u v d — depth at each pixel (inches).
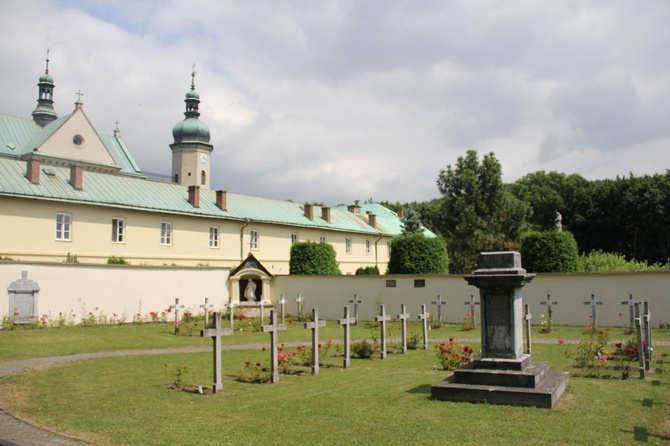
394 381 490.0
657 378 490.0
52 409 391.2
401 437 314.0
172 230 1523.1
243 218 1710.1
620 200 2706.7
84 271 1091.9
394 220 2748.5
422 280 1214.3
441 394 405.7
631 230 2677.2
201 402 416.2
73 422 353.7
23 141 1957.4
